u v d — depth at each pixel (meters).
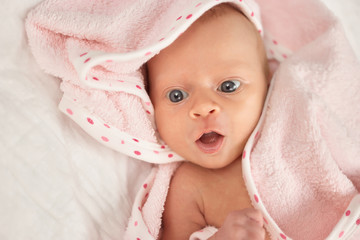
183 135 1.13
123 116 1.14
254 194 1.08
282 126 1.13
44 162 1.03
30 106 1.08
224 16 1.17
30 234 0.95
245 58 1.15
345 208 1.07
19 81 1.10
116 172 1.15
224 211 1.12
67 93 1.10
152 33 1.14
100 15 1.14
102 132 1.12
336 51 1.24
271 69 1.43
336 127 1.09
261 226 0.94
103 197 1.10
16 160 1.00
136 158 1.18
